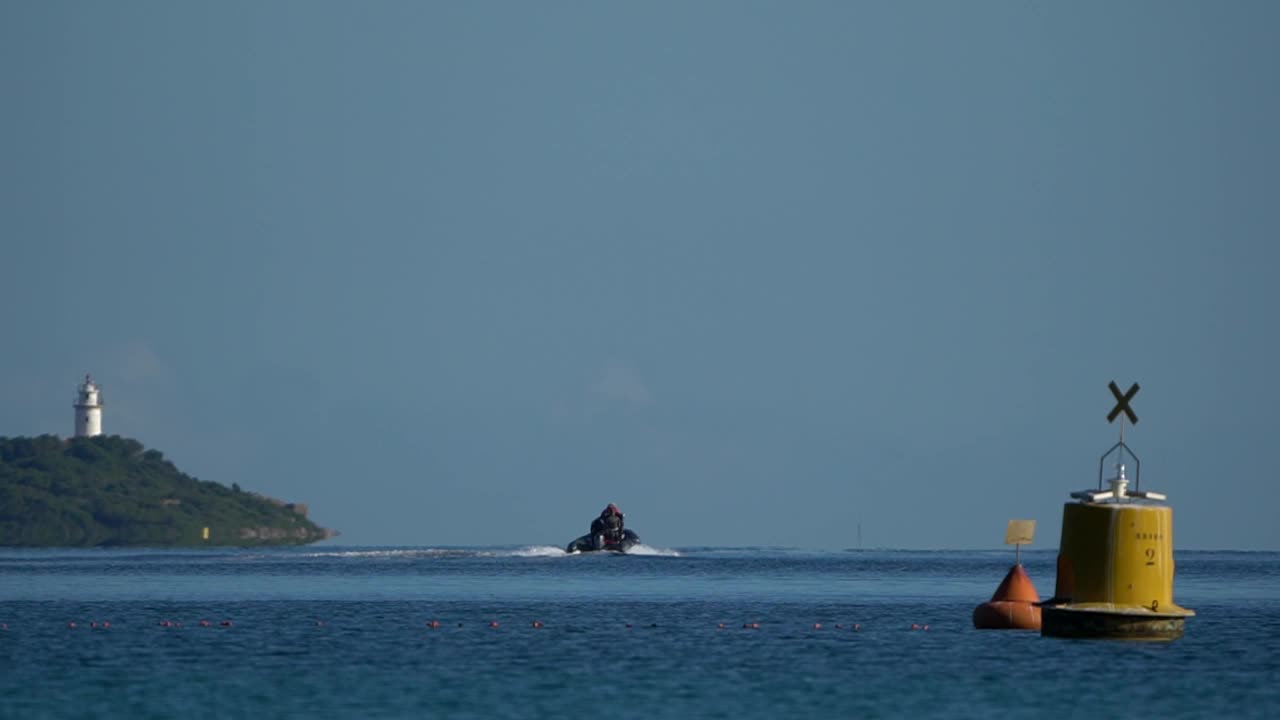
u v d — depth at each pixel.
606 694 161.62
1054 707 153.25
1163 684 165.25
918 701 156.50
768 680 170.75
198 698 159.00
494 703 156.38
